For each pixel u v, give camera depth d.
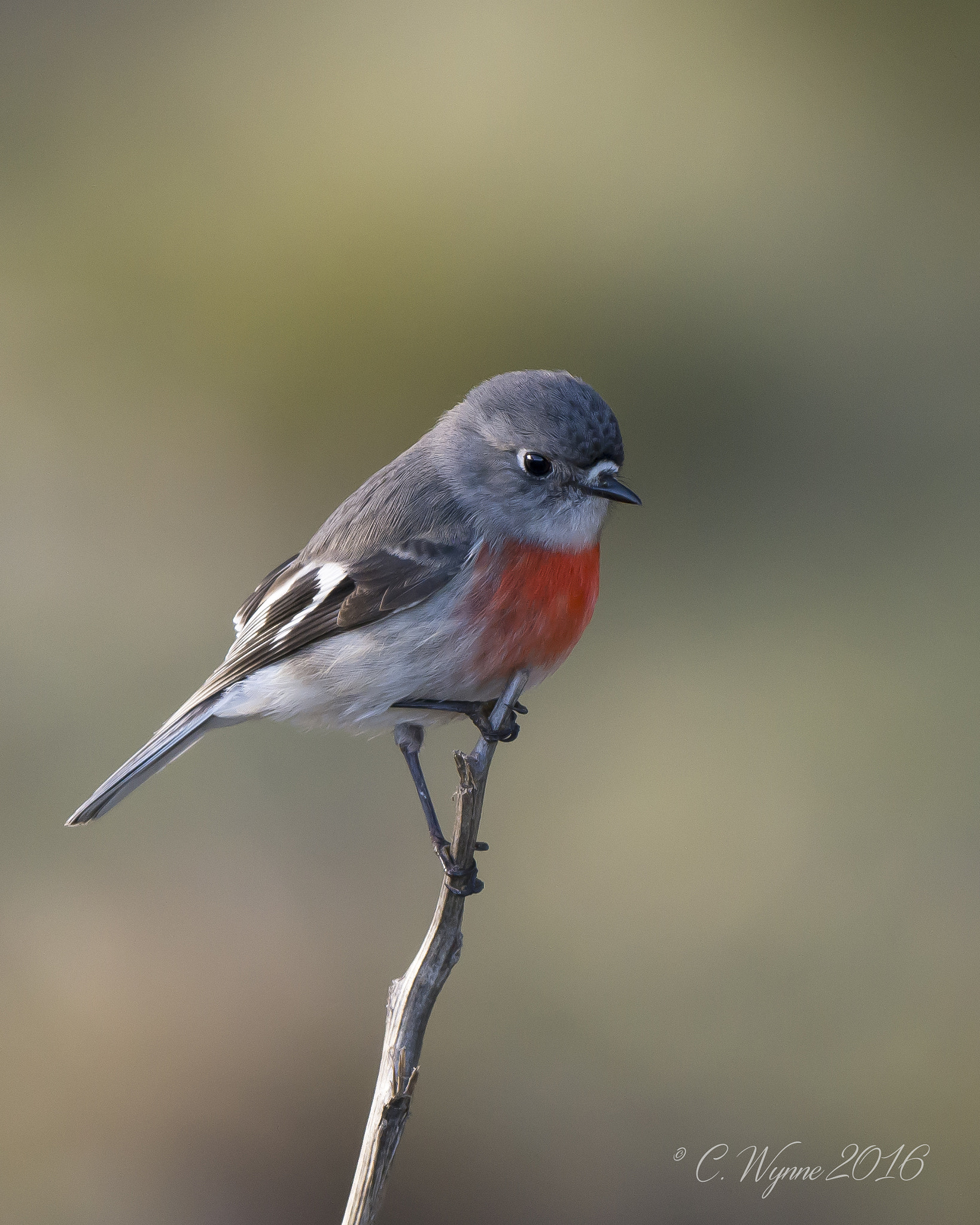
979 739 12.15
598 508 7.46
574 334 13.59
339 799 12.76
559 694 13.07
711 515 13.68
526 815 12.25
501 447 7.37
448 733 12.97
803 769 12.16
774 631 13.16
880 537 13.68
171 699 12.98
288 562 8.15
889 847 11.70
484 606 7.26
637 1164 10.51
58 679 13.07
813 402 13.84
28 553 13.84
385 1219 10.61
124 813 12.59
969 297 13.84
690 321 13.72
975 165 13.95
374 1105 6.09
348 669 7.30
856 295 13.89
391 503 7.48
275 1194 10.91
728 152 13.89
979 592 13.20
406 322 13.65
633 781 12.32
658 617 13.48
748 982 11.08
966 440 13.72
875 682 12.68
